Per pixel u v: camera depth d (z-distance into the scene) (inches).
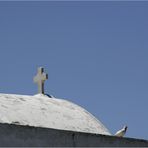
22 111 1627.7
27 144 1331.2
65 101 1851.6
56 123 1663.4
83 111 1823.3
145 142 1513.3
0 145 1295.5
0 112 1562.5
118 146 1467.8
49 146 1362.0
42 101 1765.5
